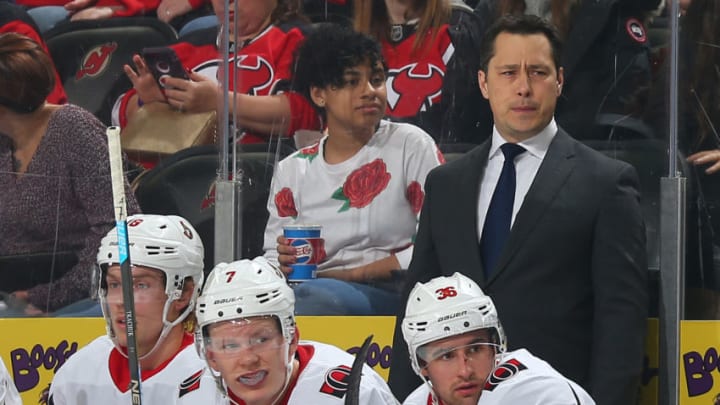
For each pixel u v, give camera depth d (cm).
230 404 781
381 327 1072
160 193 1114
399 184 1091
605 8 1070
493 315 765
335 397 769
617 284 923
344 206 1093
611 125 1075
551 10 1080
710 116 1066
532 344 930
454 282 779
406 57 1097
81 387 923
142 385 885
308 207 1098
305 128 1105
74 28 1123
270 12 1102
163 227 869
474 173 988
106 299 862
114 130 735
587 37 1073
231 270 755
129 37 1120
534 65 977
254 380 740
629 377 895
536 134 984
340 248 1093
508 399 775
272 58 1103
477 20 1091
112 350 923
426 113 1097
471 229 969
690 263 1060
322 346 826
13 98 1115
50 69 1121
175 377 880
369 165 1094
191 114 1114
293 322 757
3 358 1081
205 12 1112
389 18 1096
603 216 938
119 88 1123
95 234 1111
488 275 963
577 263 941
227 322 734
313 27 1101
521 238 942
